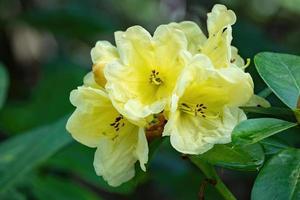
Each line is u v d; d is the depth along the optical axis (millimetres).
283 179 605
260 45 1267
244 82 625
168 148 1270
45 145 893
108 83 625
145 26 2426
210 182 663
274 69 663
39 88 1266
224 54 636
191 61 613
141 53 638
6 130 1270
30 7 1879
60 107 1258
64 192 1062
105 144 656
